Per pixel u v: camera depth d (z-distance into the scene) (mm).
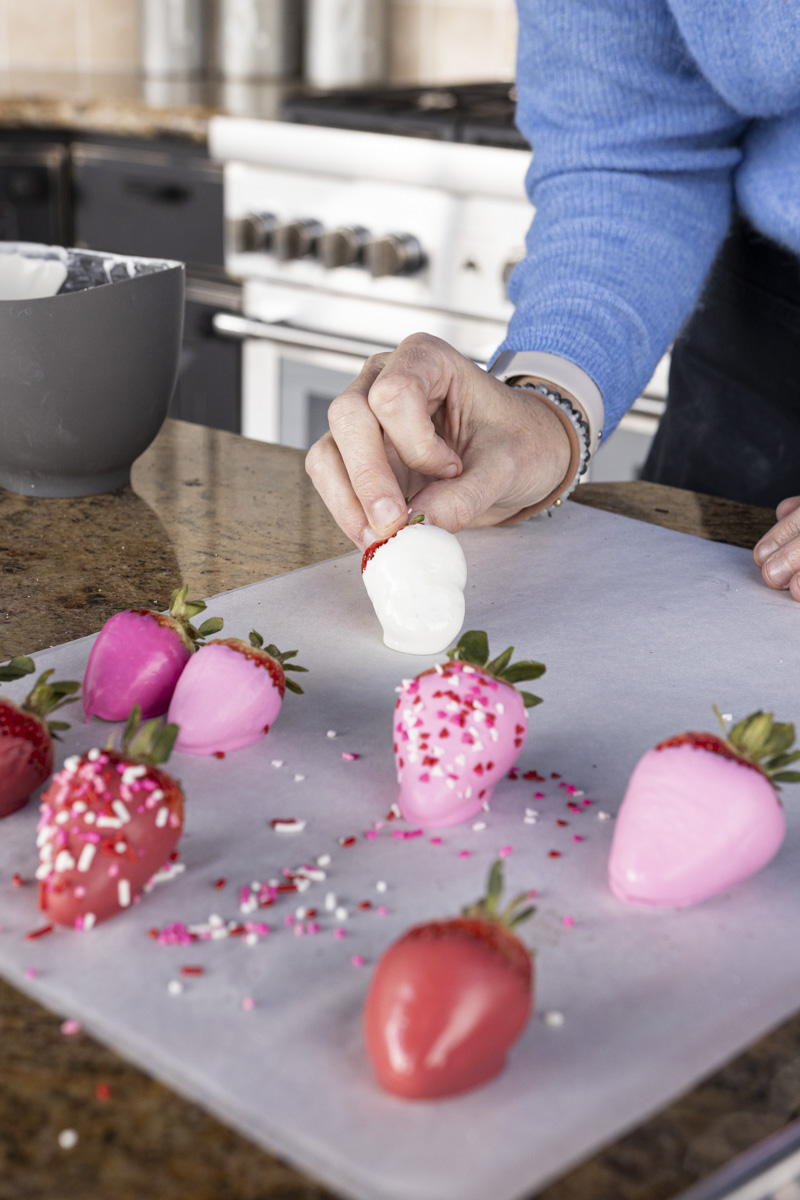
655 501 854
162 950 383
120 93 2154
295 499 826
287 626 632
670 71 872
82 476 811
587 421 788
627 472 1617
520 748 470
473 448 724
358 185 1737
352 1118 314
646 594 687
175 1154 305
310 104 1816
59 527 764
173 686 525
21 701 525
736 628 644
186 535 756
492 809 468
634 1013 357
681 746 420
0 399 767
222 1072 330
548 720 542
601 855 439
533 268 891
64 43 2574
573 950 386
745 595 688
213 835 447
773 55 805
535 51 916
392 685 573
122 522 774
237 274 1909
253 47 2436
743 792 404
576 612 662
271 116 1869
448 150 1622
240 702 500
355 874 424
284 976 371
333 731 527
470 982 316
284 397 1913
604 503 849
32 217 2062
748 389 1017
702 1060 339
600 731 533
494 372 812
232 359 1945
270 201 1838
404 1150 303
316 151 1745
